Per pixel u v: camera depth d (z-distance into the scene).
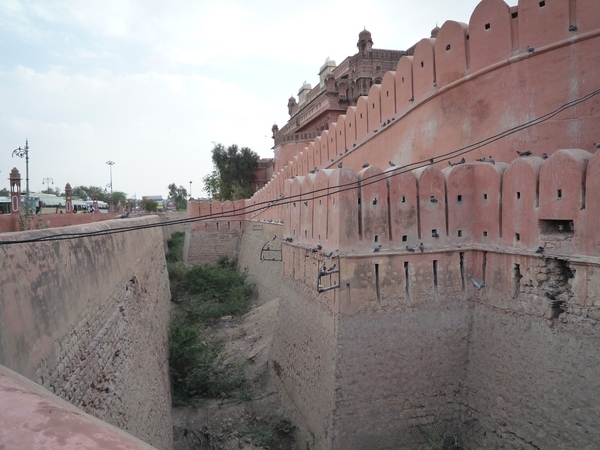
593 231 7.98
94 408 7.17
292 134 38.00
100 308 8.25
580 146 10.06
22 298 5.32
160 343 14.83
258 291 27.23
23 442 2.24
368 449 9.95
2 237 5.34
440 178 10.71
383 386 10.15
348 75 37.12
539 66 10.73
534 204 9.12
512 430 9.31
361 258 10.13
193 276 29.12
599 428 7.72
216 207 36.16
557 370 8.50
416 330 10.39
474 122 12.10
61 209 39.88
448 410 10.53
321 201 11.27
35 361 5.36
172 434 12.53
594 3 9.91
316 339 11.34
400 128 14.99
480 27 11.88
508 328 9.66
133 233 13.02
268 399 14.04
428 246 10.59
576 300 8.27
